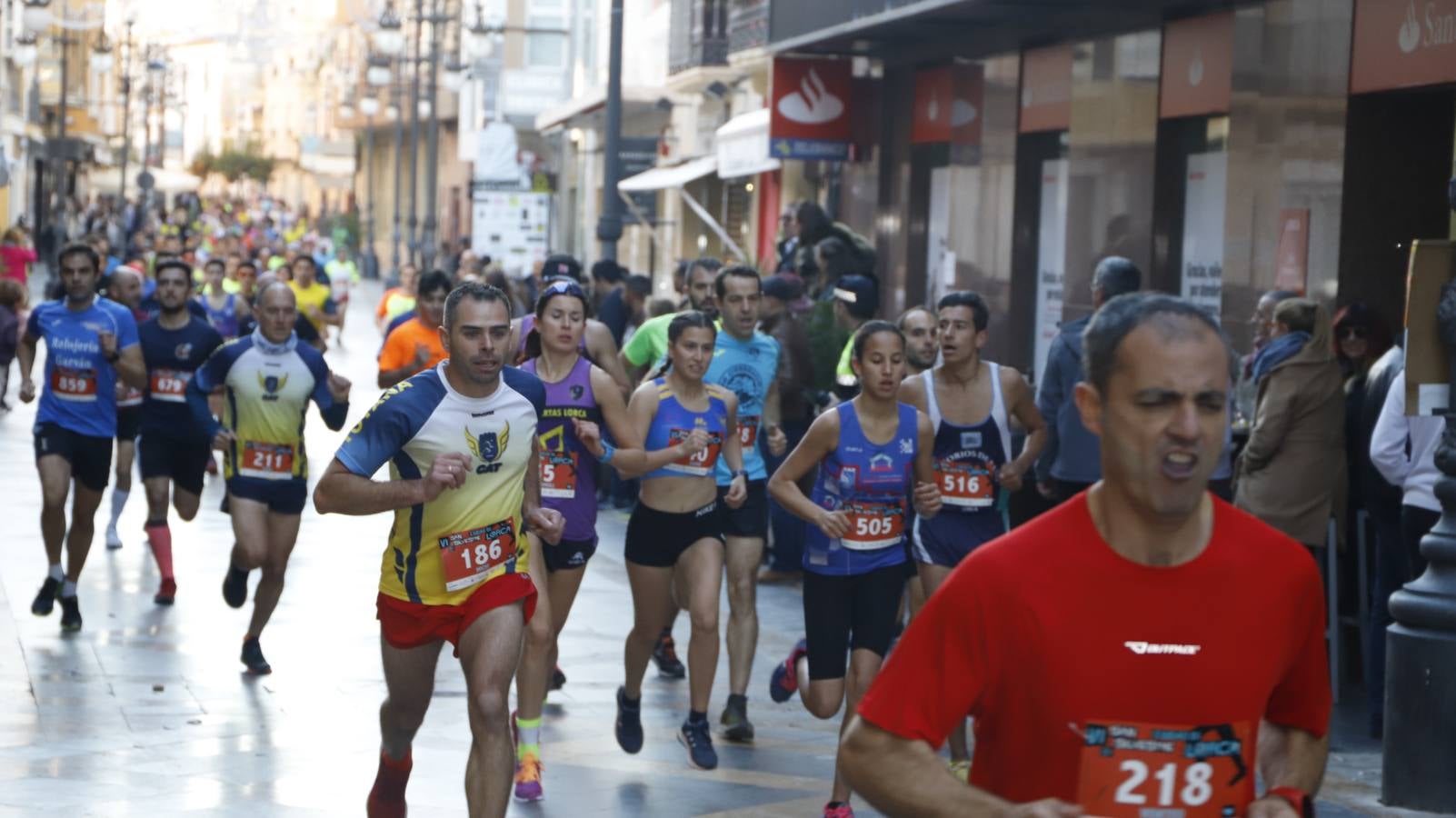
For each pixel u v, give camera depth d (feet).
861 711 15.78
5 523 75.51
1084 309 84.43
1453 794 36.83
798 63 110.63
